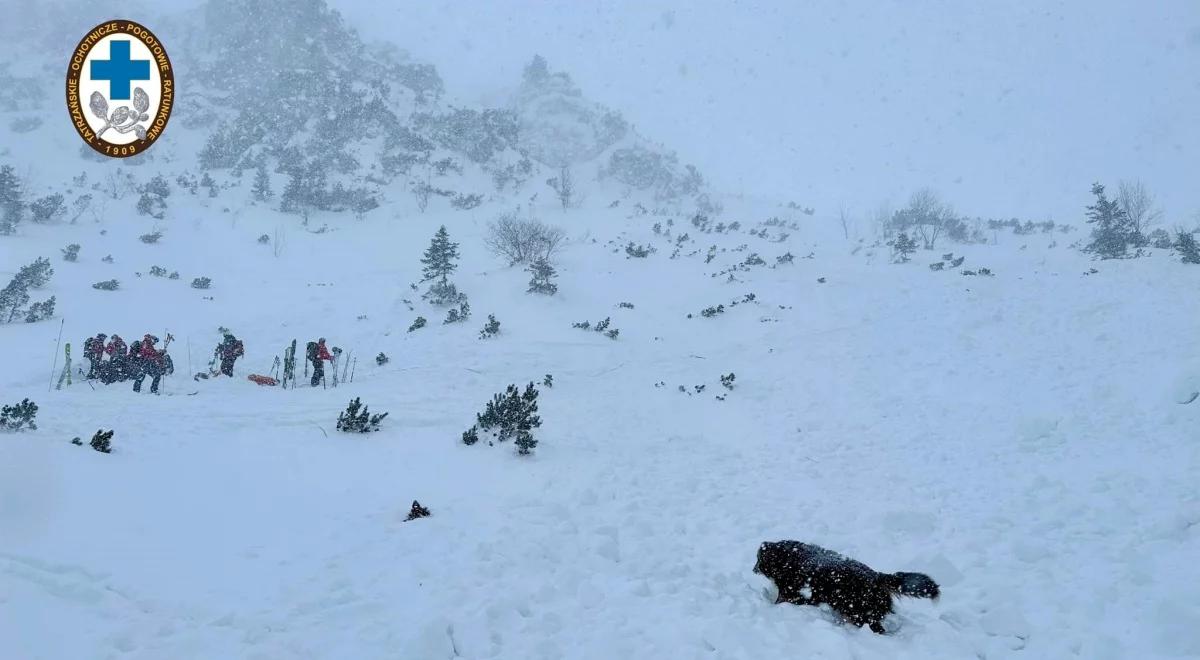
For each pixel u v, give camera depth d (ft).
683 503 23.09
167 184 142.51
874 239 137.80
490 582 14.78
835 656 11.32
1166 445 26.25
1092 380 39.11
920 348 54.80
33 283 71.77
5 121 166.09
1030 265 93.04
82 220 114.62
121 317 67.31
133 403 35.53
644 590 14.62
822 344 60.08
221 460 24.73
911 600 14.25
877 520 20.22
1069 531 18.17
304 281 93.35
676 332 72.13
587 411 41.70
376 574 15.07
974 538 18.21
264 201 143.02
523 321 74.59
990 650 11.72
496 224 130.82
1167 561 15.05
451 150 191.01
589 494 23.09
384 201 155.22
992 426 33.71
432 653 11.45
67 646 10.32
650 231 143.23
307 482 23.47
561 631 12.55
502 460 28.27
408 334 69.36
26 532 14.28
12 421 25.64
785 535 19.44
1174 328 48.62
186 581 13.60
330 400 40.29
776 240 135.85
